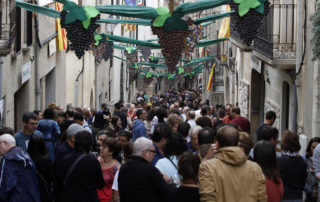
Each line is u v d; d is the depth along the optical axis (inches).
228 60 1159.6
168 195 241.4
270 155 264.1
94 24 448.5
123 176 268.1
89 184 288.8
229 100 1243.8
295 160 296.2
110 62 1520.7
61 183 302.2
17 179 288.5
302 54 590.2
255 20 438.9
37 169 303.7
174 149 293.9
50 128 454.9
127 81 2016.5
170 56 446.0
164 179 276.1
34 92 735.1
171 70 446.9
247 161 227.0
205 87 1626.5
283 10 693.9
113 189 313.3
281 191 263.6
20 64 647.1
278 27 706.2
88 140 294.2
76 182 287.6
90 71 1187.9
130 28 1534.2
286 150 297.3
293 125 628.7
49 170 307.0
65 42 889.5
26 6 505.0
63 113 543.2
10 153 290.5
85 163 289.0
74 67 1089.4
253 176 223.3
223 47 1240.2
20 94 700.7
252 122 918.4
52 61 860.0
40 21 755.4
